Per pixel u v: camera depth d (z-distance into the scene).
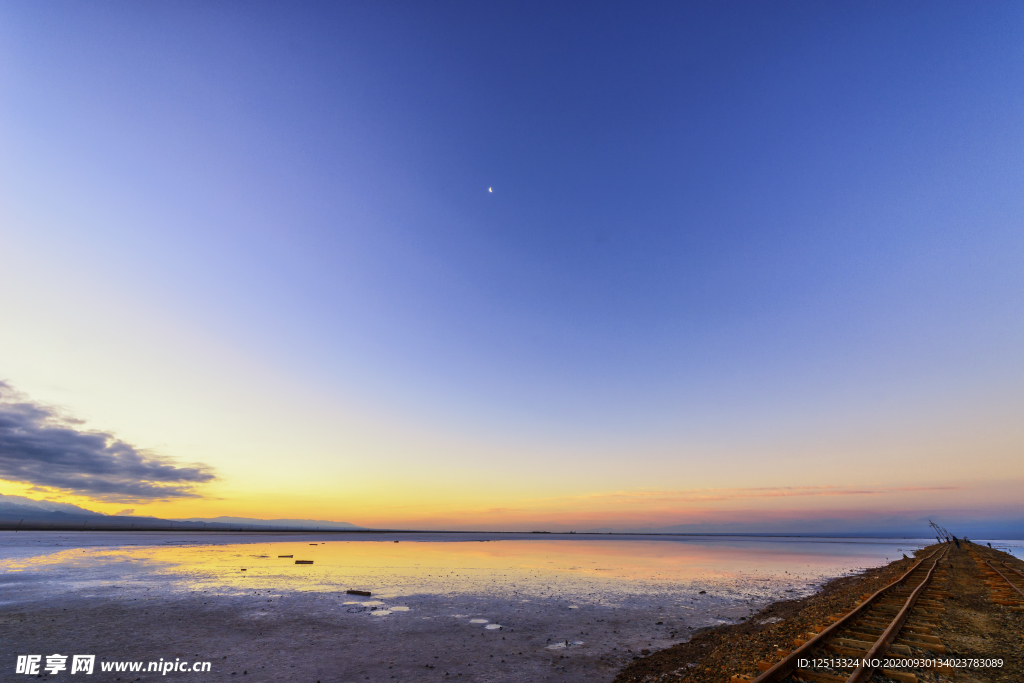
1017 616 15.85
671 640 18.45
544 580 37.25
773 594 30.56
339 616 22.23
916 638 12.66
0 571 36.59
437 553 70.31
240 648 16.67
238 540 108.94
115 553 57.69
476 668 14.93
